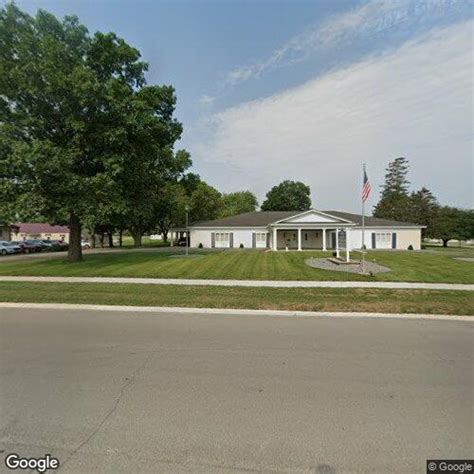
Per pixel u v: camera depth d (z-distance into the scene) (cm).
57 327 664
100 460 264
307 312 805
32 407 346
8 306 872
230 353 514
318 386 398
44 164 1369
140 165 1770
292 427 311
